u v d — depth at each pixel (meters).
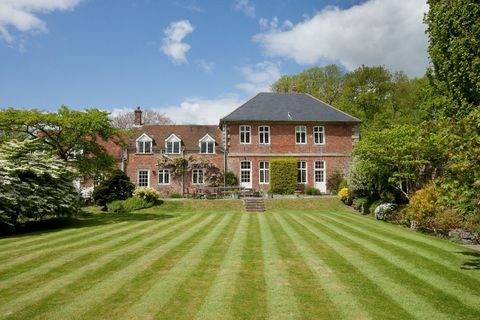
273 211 22.09
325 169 31.48
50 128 19.56
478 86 14.05
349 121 31.47
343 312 5.34
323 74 47.78
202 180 31.89
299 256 8.94
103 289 6.47
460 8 14.76
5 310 5.55
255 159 31.19
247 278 7.05
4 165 13.94
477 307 5.50
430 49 17.00
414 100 40.38
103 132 20.14
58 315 5.34
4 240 11.84
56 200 15.36
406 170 16.06
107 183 23.86
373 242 10.81
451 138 7.68
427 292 6.18
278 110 32.03
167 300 5.89
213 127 34.97
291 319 5.11
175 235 12.48
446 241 10.91
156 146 32.62
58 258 8.90
